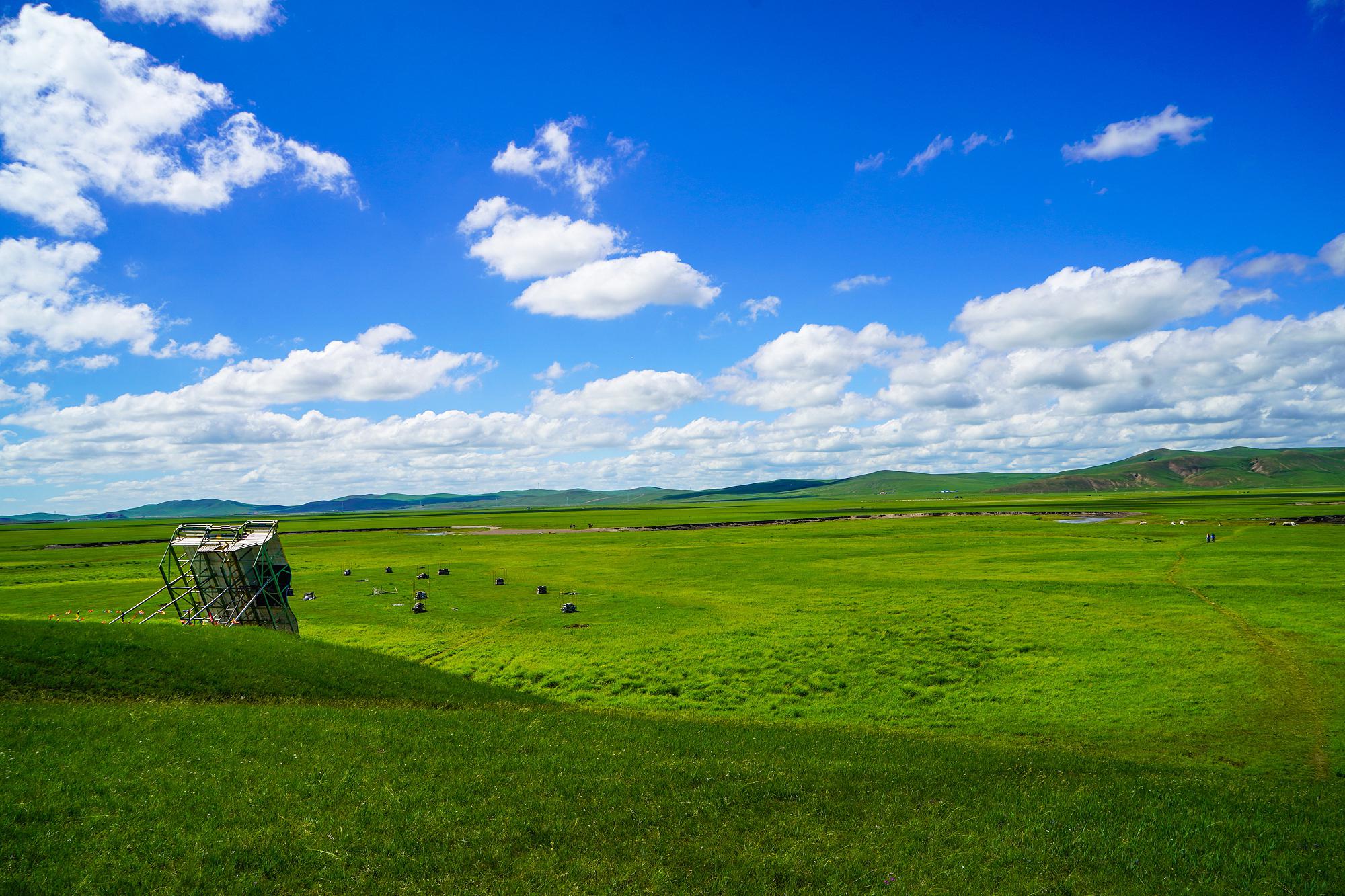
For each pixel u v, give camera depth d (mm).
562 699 41062
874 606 64188
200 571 47844
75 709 25359
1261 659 43500
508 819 18547
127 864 15250
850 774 23531
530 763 23344
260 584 46906
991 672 44500
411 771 21906
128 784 19281
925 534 147125
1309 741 30734
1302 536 116500
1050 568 86188
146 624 37781
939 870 16438
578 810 19422
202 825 17219
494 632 57250
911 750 28000
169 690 29953
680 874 16109
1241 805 21156
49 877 14461
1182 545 106938
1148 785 23234
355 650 41031
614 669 46250
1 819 16578
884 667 45750
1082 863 16875
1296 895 15484
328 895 14750
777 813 19719
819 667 46188
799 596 71312
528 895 14922
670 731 30266
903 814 19953
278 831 17094
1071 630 52750
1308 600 60406
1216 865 16766
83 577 92125
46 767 19891
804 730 33406
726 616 62156
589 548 133250
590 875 15883
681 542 145375
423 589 79750
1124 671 42750
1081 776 24562
